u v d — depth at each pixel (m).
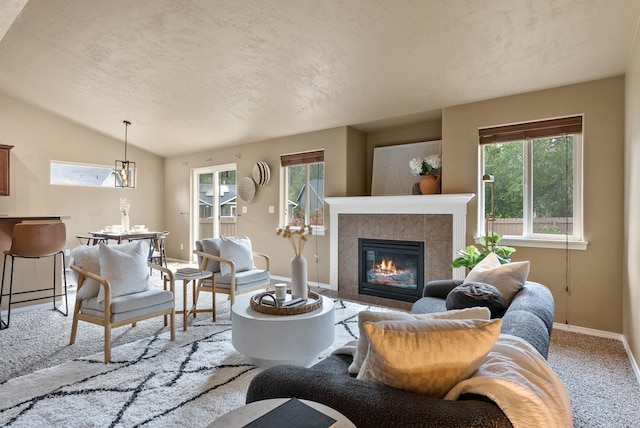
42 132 6.02
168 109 5.23
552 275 3.43
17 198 5.79
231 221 6.62
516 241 3.60
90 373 2.40
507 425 0.89
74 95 5.22
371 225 4.64
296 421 0.86
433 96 3.84
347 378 1.14
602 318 3.19
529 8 2.55
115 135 6.67
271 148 5.80
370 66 3.48
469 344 1.03
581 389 2.27
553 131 3.45
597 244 3.21
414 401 0.97
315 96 4.24
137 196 7.28
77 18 3.42
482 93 3.66
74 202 6.42
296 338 2.39
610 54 2.86
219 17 3.11
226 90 4.44
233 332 2.55
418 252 4.26
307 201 5.45
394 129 5.04
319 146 5.20
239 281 3.71
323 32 3.10
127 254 2.94
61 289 4.20
